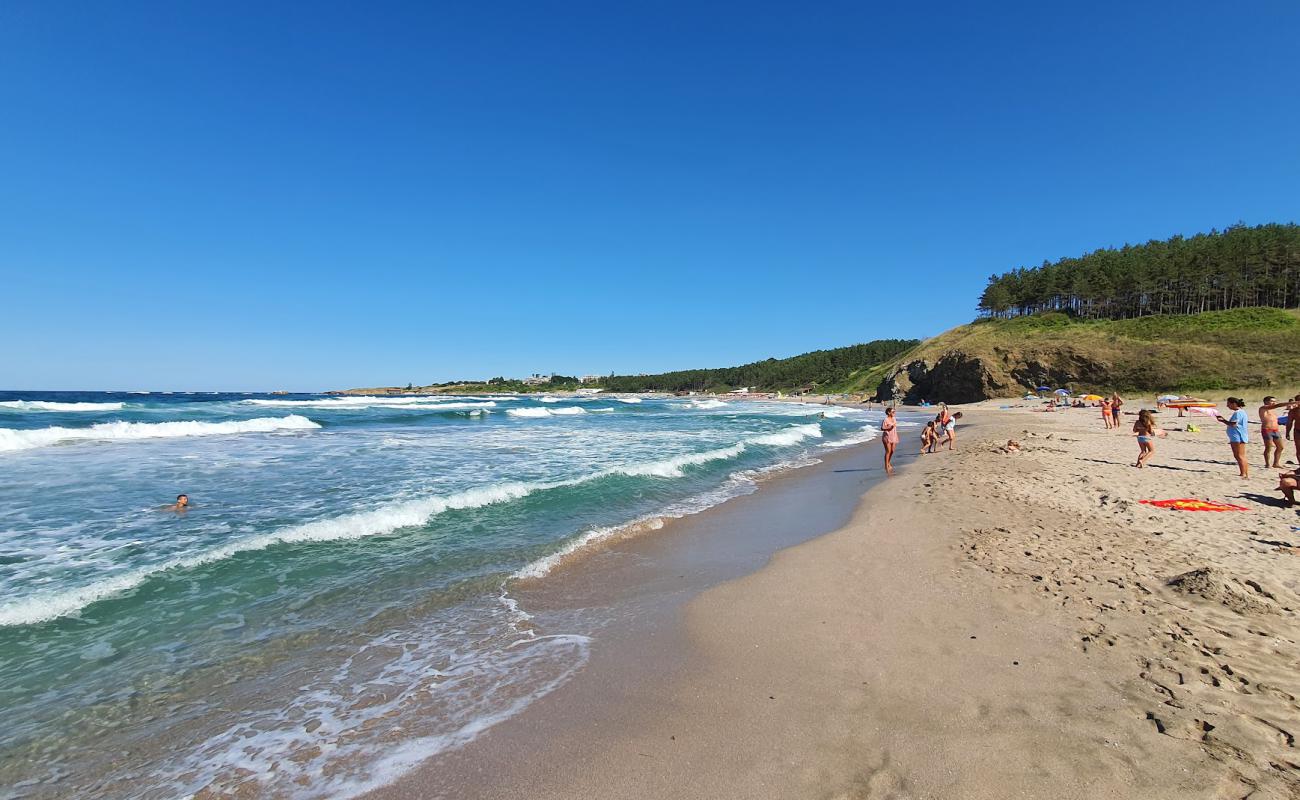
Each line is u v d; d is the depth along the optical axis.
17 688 4.20
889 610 5.39
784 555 7.48
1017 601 5.39
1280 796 2.73
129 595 5.90
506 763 3.35
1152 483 10.80
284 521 8.75
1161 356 55.25
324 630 5.23
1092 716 3.50
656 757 3.35
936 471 14.08
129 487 11.33
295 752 3.51
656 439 22.86
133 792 3.18
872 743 3.35
